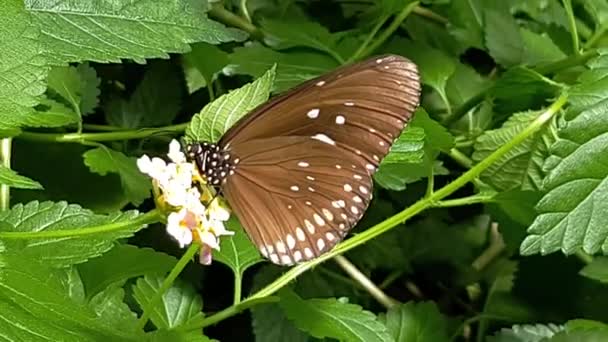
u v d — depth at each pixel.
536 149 0.37
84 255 0.24
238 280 0.29
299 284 0.39
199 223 0.23
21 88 0.24
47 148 0.37
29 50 0.24
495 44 0.43
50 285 0.21
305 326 0.29
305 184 0.25
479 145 0.38
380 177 0.34
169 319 0.30
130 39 0.29
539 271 0.42
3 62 0.24
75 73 0.34
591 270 0.38
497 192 0.33
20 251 0.23
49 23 0.28
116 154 0.34
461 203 0.32
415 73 0.25
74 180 0.37
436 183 0.43
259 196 0.25
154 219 0.23
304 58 0.38
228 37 0.30
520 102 0.40
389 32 0.41
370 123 0.25
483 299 0.45
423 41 0.45
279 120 0.25
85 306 0.22
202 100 0.42
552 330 0.39
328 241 0.26
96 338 0.21
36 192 0.36
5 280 0.21
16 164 0.36
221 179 0.25
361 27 0.43
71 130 0.37
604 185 0.31
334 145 0.25
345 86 0.25
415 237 0.44
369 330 0.30
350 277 0.40
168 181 0.23
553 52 0.43
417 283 0.45
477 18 0.44
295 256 0.26
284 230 0.26
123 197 0.37
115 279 0.28
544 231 0.30
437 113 0.43
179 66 0.41
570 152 0.31
